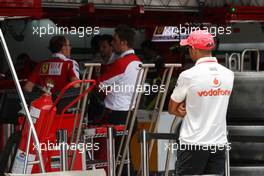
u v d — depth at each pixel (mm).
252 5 24906
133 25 25781
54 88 18703
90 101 18547
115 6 22578
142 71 17031
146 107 20953
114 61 19750
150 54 25953
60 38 18922
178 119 17609
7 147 15555
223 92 14180
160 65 17562
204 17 24938
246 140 13953
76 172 12766
